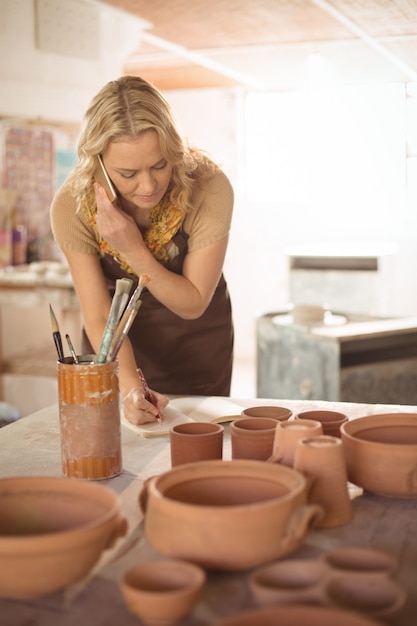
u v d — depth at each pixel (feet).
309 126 18.88
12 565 2.95
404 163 17.46
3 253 16.02
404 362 12.16
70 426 4.50
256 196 21.22
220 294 7.71
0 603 3.17
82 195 6.21
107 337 4.58
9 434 5.42
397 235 20.72
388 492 4.07
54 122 15.84
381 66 15.52
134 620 3.01
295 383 12.45
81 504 3.46
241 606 3.08
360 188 19.20
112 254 6.57
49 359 15.23
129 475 4.61
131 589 2.84
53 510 3.50
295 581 2.98
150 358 7.49
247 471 3.68
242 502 3.66
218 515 3.16
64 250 6.57
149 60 18.75
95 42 16.06
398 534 3.74
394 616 2.78
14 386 14.99
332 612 2.59
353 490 4.37
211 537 3.18
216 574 3.34
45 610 3.10
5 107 15.03
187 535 3.21
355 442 4.12
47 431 5.48
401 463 4.00
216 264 6.64
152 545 3.43
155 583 3.00
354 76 16.25
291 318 13.34
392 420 4.51
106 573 3.39
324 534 3.75
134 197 5.92
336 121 17.93
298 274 20.13
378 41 14.69
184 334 7.45
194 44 17.34
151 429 5.36
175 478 3.61
